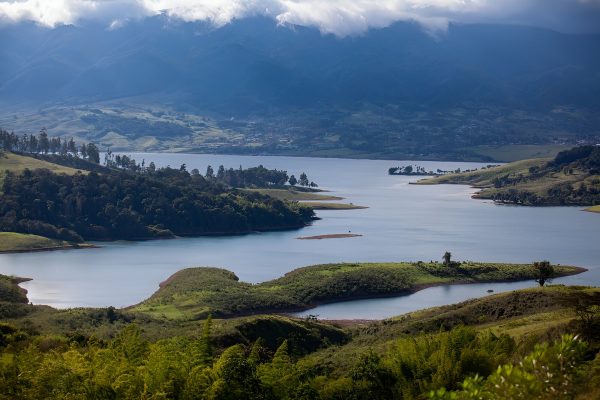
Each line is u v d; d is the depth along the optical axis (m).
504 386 26.70
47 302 174.00
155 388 52.91
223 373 55.75
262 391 58.06
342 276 189.50
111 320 130.62
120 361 59.78
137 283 199.25
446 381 63.38
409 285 190.25
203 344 63.81
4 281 184.50
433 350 71.38
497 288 191.88
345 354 95.50
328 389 68.56
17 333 93.06
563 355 28.39
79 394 53.56
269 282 190.88
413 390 65.94
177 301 163.25
